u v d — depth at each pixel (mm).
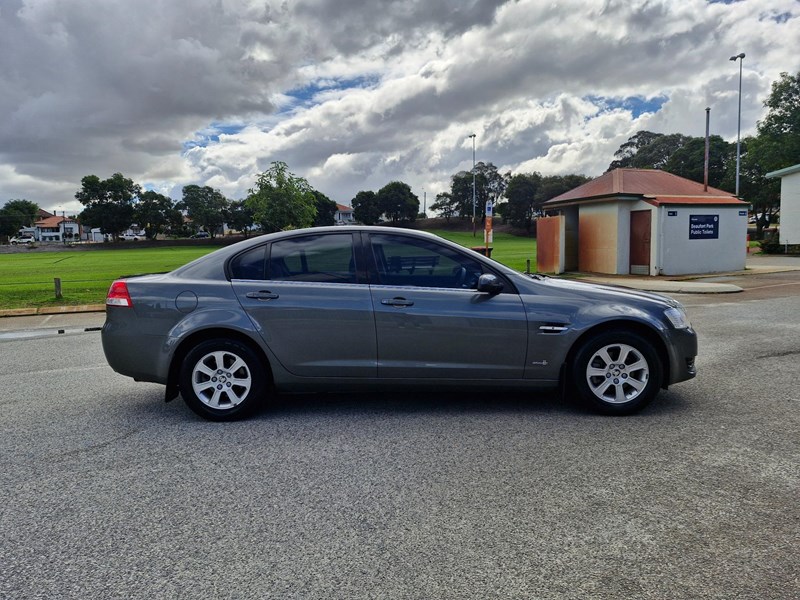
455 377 4648
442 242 4781
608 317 4566
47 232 128750
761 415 4562
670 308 4742
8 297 14750
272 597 2332
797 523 2832
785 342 7523
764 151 44062
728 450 3824
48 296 14930
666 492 3211
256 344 4676
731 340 7734
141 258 49281
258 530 2887
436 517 2988
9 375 6641
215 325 4590
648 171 20062
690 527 2820
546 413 4730
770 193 47688
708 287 14227
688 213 18000
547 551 2635
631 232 18625
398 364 4621
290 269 4766
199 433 4418
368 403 5129
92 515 3078
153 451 4039
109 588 2408
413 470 3611
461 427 4418
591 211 19547
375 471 3609
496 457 3791
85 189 96188
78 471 3691
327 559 2609
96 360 7426
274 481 3486
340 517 3010
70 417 4898
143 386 6023
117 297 4711
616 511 3004
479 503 3135
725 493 3180
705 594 2287
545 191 95562
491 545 2701
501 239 83750
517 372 4645
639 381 4609
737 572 2430
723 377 5785
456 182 111062
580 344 4652
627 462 3654
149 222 99750
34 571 2547
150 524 2969
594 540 2723
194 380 4652
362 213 112500
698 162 69000
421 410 4891
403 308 4582
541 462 3688
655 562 2523
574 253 20516
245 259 4820
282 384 4688
